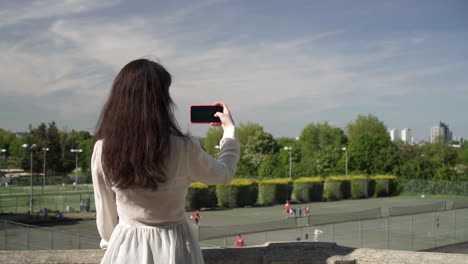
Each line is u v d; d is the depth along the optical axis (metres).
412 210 52.16
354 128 115.94
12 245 25.94
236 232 27.48
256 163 106.00
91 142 2.16
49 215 46.47
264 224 29.64
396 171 92.00
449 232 37.59
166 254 2.00
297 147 111.31
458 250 30.09
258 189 63.47
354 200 71.31
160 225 2.06
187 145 2.05
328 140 113.81
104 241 2.25
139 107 2.00
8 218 42.94
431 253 3.32
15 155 143.62
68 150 108.94
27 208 52.44
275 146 110.31
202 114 2.53
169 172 2.02
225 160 2.25
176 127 2.12
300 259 3.17
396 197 77.31
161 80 2.10
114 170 1.96
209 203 57.34
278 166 102.81
